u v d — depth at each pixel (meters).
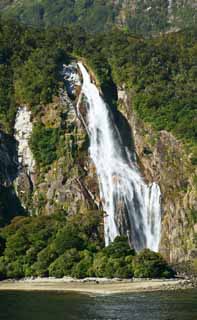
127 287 149.38
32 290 148.12
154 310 111.19
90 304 119.44
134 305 117.50
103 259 172.25
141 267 168.75
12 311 111.44
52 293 140.38
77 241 184.12
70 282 164.25
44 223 197.50
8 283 166.25
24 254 183.75
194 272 194.75
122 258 173.25
